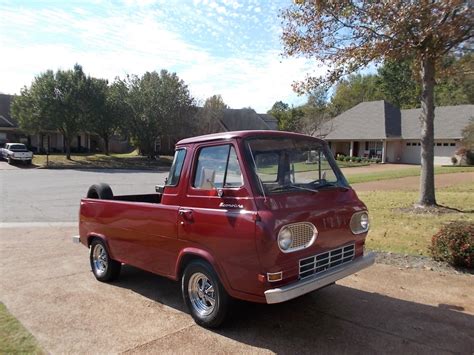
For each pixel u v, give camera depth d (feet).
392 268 20.86
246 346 12.64
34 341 13.04
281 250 11.69
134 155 165.07
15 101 129.49
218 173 13.53
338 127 153.79
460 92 150.82
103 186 20.13
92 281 19.36
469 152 117.70
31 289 18.19
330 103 188.96
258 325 14.14
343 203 14.39
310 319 14.62
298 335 13.37
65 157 139.03
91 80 132.16
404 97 205.77
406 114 150.00
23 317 15.01
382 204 42.11
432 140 38.29
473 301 16.39
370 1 33.06
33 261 22.93
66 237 29.40
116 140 194.59
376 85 215.92
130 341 13.05
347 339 13.07
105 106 134.31
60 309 15.79
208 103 170.81
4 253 24.70
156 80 143.33
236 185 12.87
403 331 13.64
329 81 39.40
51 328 14.05
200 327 14.05
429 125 38.17
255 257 11.84
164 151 174.09
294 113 177.37
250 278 12.11
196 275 14.23
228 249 12.56
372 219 33.78
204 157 14.20
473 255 20.17
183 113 147.54
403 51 33.71
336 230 13.61
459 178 75.31
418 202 39.24
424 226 30.71
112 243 18.19
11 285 18.72
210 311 13.85
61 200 50.90
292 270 12.14
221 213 12.84
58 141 171.73
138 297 17.15
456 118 130.62
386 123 141.90
